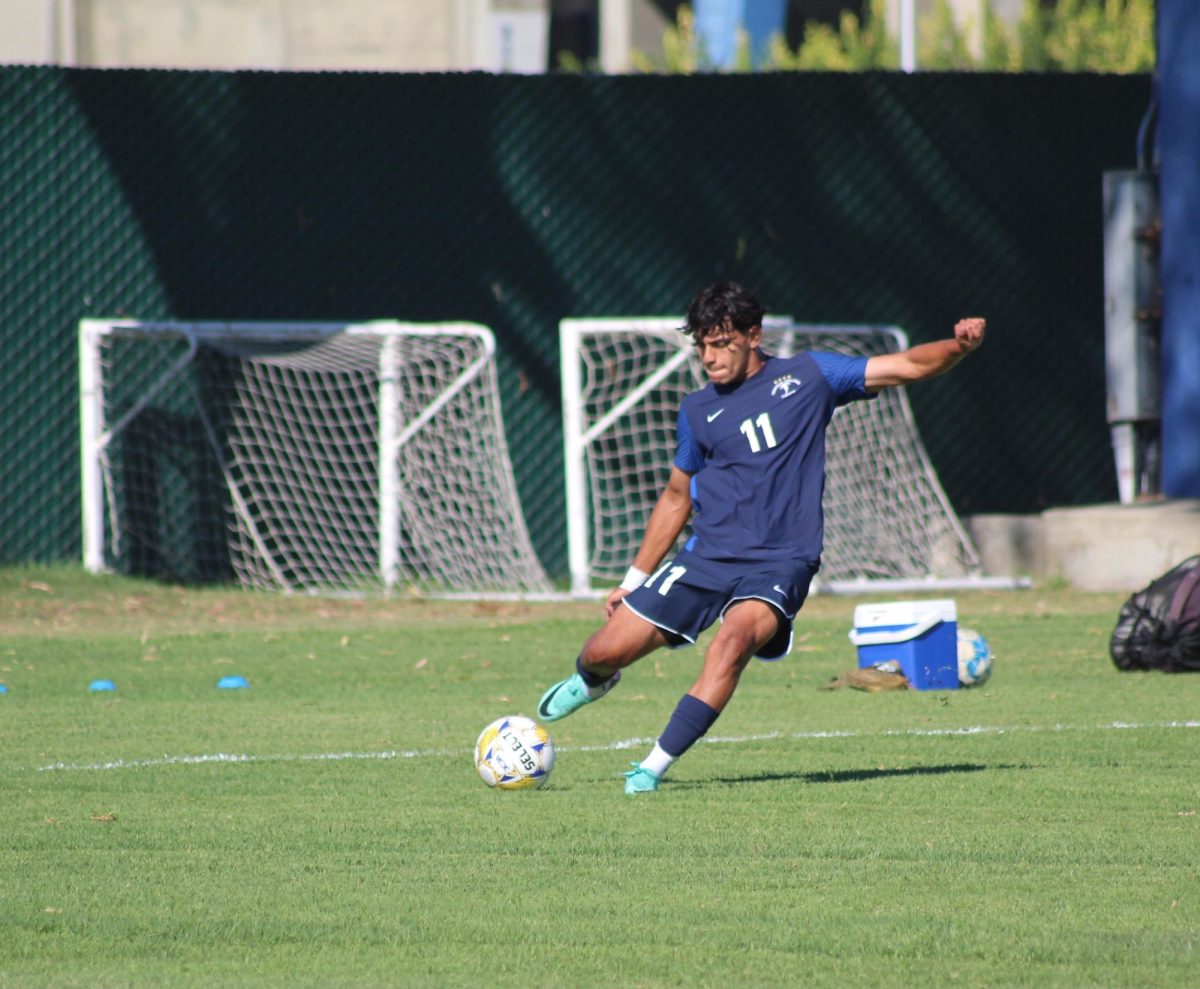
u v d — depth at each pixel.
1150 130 62.41
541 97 58.94
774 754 27.02
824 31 99.94
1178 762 25.89
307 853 19.80
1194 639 37.12
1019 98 62.03
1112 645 38.09
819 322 60.59
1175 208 58.47
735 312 22.38
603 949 15.75
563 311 59.09
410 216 58.50
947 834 20.61
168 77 57.22
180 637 45.09
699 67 101.62
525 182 58.91
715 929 16.39
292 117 58.03
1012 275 62.03
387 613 51.06
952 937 16.02
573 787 24.12
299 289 58.12
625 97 59.38
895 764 25.92
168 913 17.11
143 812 22.28
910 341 61.31
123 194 56.97
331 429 58.03
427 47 100.50
